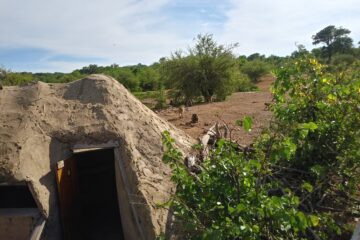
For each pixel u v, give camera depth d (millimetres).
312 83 4875
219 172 3363
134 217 4973
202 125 12367
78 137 5805
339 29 57750
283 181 4984
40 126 5902
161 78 26250
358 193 5371
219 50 23781
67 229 5648
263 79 45438
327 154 5020
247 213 2977
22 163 5121
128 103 6844
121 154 5676
